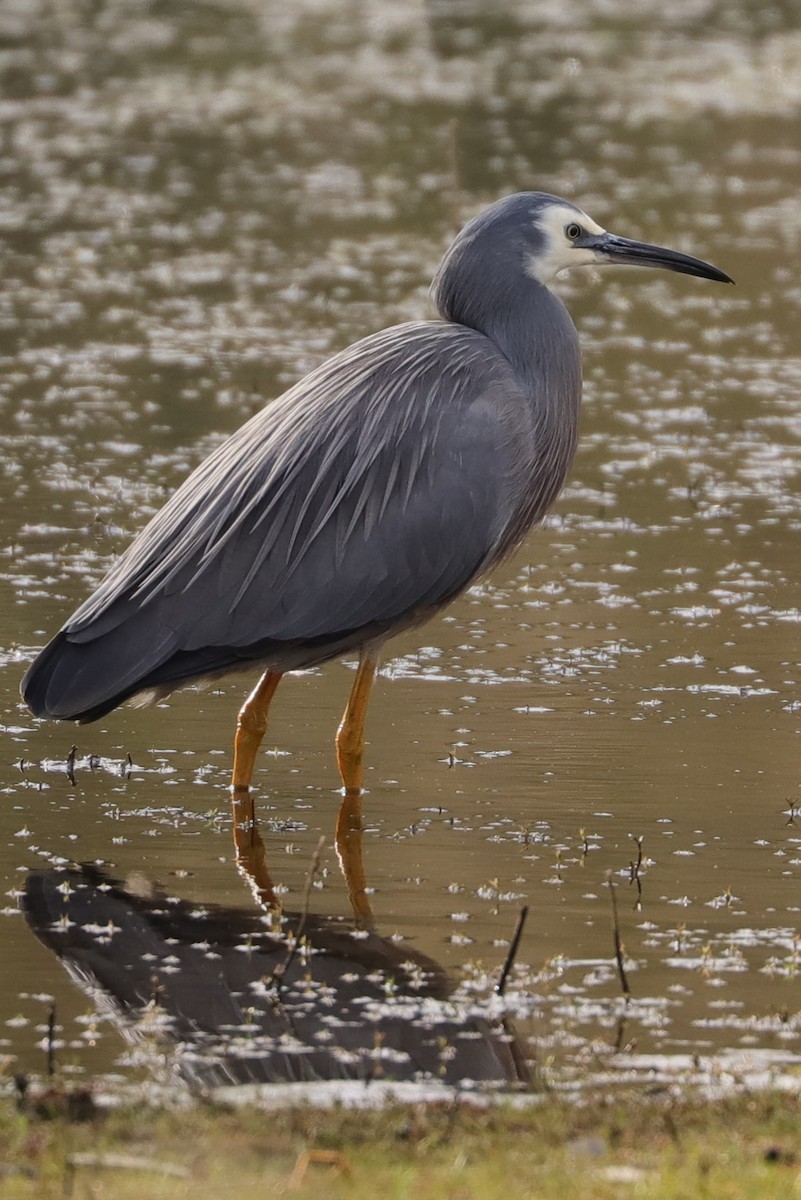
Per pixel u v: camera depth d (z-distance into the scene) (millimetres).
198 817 12125
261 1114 8039
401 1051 9031
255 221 33531
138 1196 7129
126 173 37156
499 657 15344
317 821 12078
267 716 13141
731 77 48562
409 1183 7234
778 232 32781
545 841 11766
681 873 11281
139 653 12141
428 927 10531
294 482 12461
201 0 59375
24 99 44344
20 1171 7352
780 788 12625
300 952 10180
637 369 25297
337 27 55938
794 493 20172
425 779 12766
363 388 12719
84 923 10508
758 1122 8008
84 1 58531
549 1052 9008
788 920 10664
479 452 12734
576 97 45438
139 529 18266
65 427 21797
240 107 43875
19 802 12312
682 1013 9484
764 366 25531
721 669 15039
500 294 13375
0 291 28469
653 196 35281
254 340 25766
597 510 19562
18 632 15367
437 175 36781
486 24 56750
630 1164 7543
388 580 12547
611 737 13539
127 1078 8648
